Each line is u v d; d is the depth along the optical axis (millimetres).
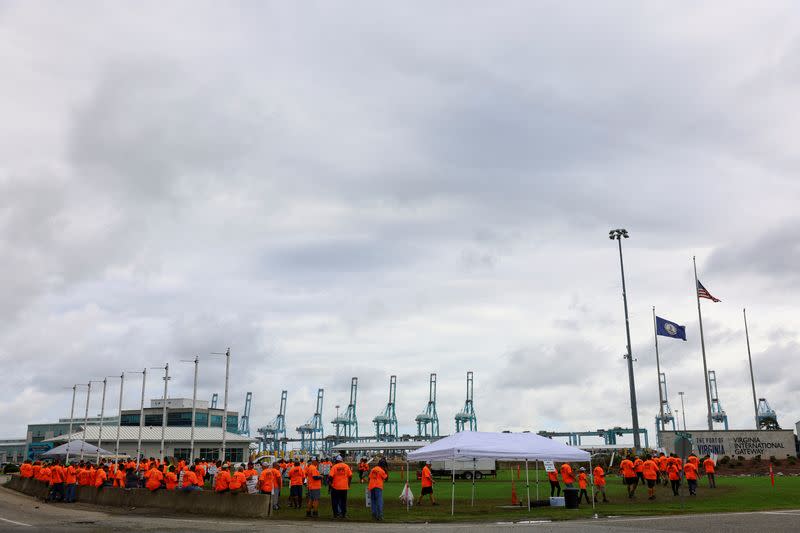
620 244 65250
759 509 26891
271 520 24750
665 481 42406
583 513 26109
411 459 29156
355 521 24203
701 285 70875
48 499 37531
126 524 22953
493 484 52562
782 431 67938
